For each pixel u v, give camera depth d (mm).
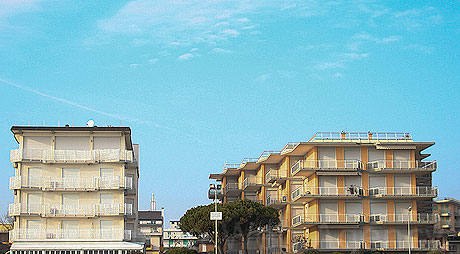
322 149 72625
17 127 62625
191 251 79188
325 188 70938
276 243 80438
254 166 89062
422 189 72000
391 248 69750
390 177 72312
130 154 63844
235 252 86562
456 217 118188
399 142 72875
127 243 61188
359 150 72875
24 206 61594
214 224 66938
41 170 62719
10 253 58531
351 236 70250
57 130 63188
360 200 71250
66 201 62531
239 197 93938
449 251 84188
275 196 85625
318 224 69500
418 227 72312
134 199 73125
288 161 79125
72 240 61281
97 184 62500
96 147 64125
